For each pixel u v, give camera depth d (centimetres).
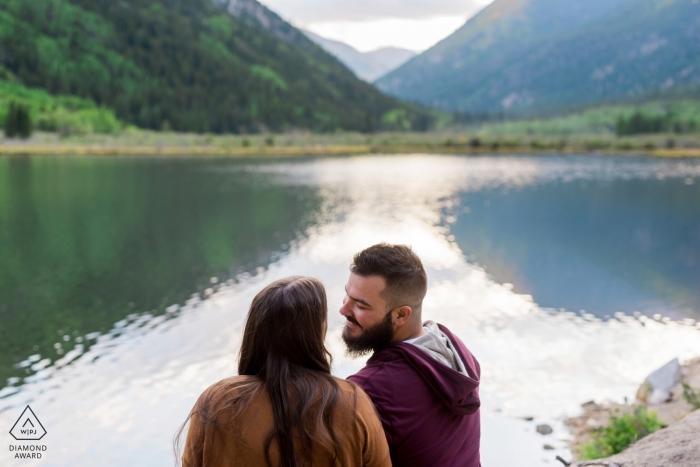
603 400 560
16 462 483
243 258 1367
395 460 150
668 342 744
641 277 1132
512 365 665
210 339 788
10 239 1686
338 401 125
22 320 901
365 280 154
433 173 4522
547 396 574
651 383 548
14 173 4325
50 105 13038
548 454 454
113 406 591
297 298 128
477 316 870
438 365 150
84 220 2044
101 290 1090
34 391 629
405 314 156
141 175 4238
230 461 121
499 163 5903
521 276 1141
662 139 10144
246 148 9925
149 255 1429
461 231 1753
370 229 1778
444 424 153
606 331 792
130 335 812
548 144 9494
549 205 2459
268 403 122
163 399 606
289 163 6050
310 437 119
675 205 2452
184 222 1977
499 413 534
